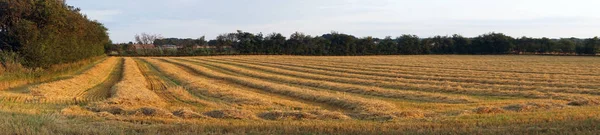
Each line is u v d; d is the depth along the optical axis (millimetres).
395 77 44344
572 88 30172
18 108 16828
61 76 40250
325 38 139000
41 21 40750
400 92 27016
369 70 57188
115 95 23641
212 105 21375
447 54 141125
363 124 12477
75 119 13812
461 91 29422
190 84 32625
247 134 10883
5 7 37531
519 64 72625
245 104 21688
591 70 55781
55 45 40125
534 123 12336
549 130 10781
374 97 26656
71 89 30391
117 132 10820
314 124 12484
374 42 140750
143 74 49656
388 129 11398
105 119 14211
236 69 57000
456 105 21391
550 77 42531
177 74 46219
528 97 26281
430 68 60938
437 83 35875
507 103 22062
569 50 127562
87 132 10633
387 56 123688
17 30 36594
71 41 46969
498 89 30203
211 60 90938
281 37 133625
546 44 132750
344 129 11375
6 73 30641
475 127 11688
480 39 140375
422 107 20766
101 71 53219
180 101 23000
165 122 13844
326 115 16016
